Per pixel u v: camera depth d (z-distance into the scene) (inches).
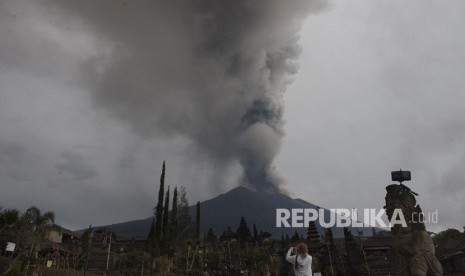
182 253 2583.7
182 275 2108.8
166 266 1904.5
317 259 2053.4
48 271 1179.3
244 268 2615.7
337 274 1942.7
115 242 2593.5
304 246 241.8
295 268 236.7
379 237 2033.7
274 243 3474.4
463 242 1587.1
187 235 2847.0
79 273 1386.6
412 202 719.7
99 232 2475.4
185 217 2923.2
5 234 810.2
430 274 659.4
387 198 750.5
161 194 2500.0
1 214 559.8
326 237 2166.6
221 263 2778.1
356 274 1891.0
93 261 1843.0
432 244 671.1
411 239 675.4
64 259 1589.6
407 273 672.4
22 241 868.0
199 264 2369.6
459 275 1476.4
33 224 916.6
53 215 960.9
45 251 1379.2
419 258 658.8
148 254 1908.2
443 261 1627.7
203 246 2903.5
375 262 1873.8
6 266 749.3
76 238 2095.2
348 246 2039.9
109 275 1643.7
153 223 2396.7
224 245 3272.6
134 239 2748.5
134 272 1817.2
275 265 2117.4
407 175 741.9
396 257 699.4
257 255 2578.7
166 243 2367.1
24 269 784.9
